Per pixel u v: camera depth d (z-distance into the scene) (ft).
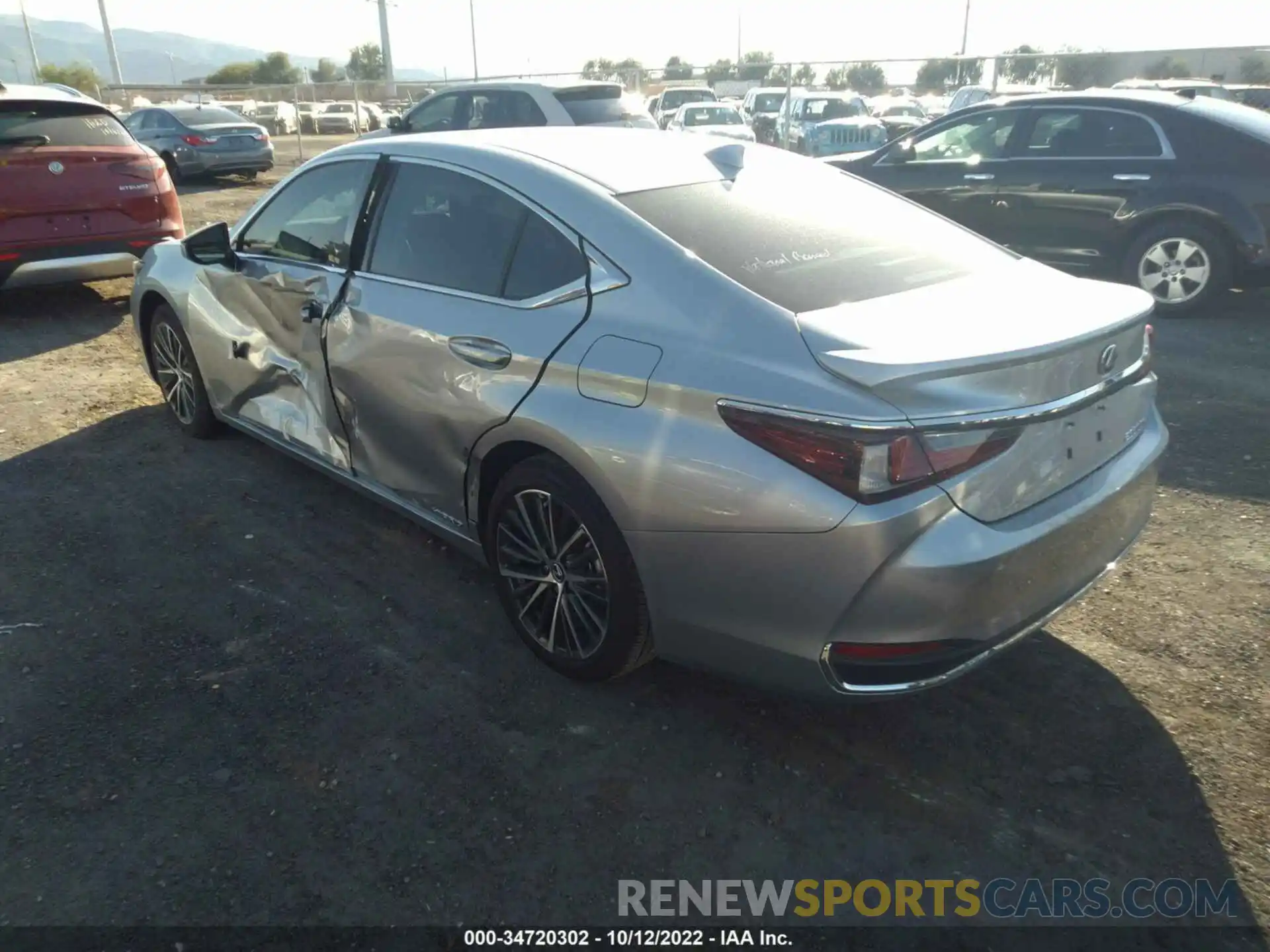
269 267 13.62
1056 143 26.53
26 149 23.13
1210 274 24.50
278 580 12.50
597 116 40.70
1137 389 9.53
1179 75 46.78
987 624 8.11
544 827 8.46
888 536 7.57
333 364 12.44
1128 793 8.75
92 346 23.26
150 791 8.83
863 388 7.64
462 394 10.40
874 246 10.25
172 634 11.32
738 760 9.25
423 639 11.25
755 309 8.55
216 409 16.03
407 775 9.06
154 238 25.20
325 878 7.92
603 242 9.61
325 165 13.19
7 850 8.16
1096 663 10.59
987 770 9.07
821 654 8.09
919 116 74.33
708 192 10.46
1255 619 11.28
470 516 11.02
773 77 66.23
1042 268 10.71
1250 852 8.09
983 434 7.75
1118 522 9.31
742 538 8.13
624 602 9.32
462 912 7.64
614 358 9.03
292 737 9.56
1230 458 15.80
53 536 13.66
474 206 10.90
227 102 102.47
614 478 8.82
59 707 9.98
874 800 8.75
